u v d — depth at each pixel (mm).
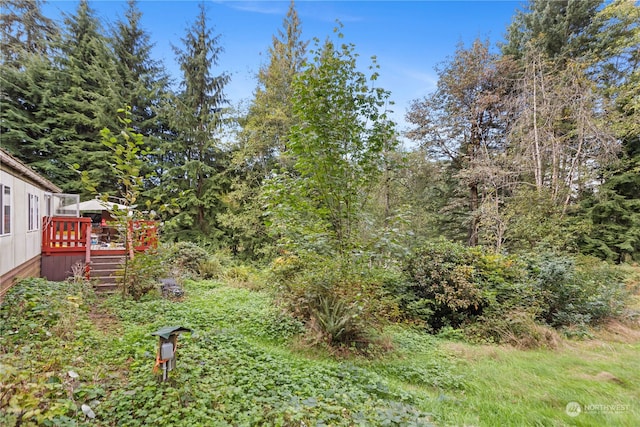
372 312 5895
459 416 3240
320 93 5297
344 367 4379
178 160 18156
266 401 3070
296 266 6344
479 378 4484
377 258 5578
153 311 6078
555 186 12352
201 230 18172
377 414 2971
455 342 6426
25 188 6863
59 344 3959
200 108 18312
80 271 7465
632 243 14414
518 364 5055
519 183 12875
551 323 7242
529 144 12602
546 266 7621
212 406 2883
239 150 17594
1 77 15734
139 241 7195
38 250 7949
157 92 18984
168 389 2980
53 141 16578
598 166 13617
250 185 17641
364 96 5504
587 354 5688
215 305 7078
